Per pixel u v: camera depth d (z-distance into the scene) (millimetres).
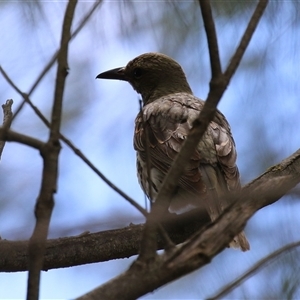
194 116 13219
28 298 6172
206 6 6738
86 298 5930
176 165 6617
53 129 6246
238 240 10336
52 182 6215
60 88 6324
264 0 6988
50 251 10188
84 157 6621
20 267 9977
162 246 10898
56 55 6742
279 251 6773
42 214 6215
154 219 6281
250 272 6676
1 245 9875
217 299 6547
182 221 11078
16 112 6629
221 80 6711
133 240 10422
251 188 6672
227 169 12078
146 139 7254
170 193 6551
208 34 6738
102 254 10359
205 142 12234
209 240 6141
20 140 6160
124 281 6004
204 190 11375
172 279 6043
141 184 13547
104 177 6590
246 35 6891
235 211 6316
